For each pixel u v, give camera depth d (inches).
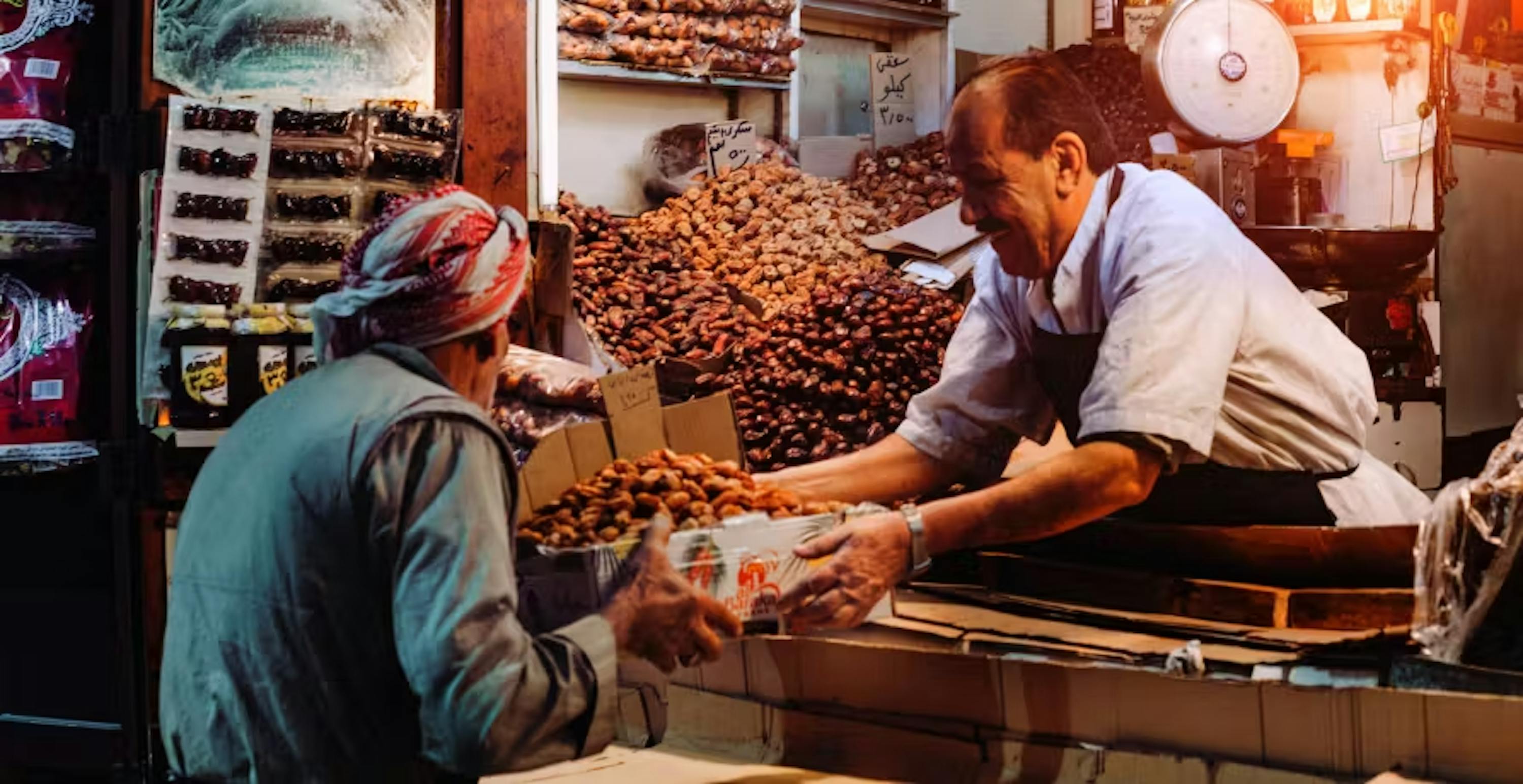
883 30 235.0
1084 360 106.3
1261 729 84.6
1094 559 106.0
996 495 92.4
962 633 96.5
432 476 67.5
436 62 134.0
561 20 195.0
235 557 69.7
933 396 114.7
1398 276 186.7
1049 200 103.4
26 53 127.0
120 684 126.1
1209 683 86.0
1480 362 233.9
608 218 179.6
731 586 84.3
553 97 143.5
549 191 144.4
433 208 72.1
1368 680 81.2
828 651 102.0
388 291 71.4
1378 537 91.6
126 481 125.3
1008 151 102.8
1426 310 192.1
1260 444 105.4
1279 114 170.9
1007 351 112.3
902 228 175.6
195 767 71.3
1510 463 81.9
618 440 96.9
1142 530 102.0
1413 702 79.4
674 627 76.1
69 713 131.0
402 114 126.9
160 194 121.8
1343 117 204.1
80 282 130.4
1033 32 235.1
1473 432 230.5
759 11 210.7
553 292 141.2
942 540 91.3
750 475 94.3
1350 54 202.1
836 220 185.6
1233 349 99.7
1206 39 166.6
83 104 129.1
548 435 93.8
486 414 73.6
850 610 88.6
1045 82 102.4
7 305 130.0
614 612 73.9
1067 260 103.8
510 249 74.3
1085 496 94.0
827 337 141.2
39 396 128.6
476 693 65.2
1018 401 113.0
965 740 95.7
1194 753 87.0
